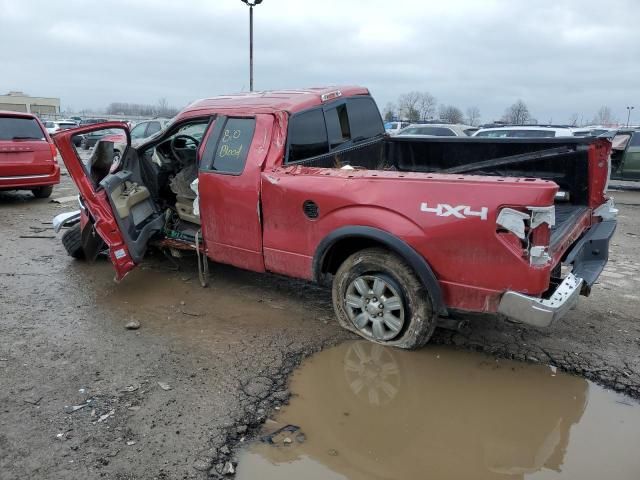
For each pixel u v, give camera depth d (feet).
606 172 15.02
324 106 15.79
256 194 14.07
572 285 11.14
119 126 16.38
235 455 8.95
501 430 9.78
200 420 9.84
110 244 15.10
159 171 18.02
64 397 10.51
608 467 8.82
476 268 10.99
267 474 8.52
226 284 17.13
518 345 12.98
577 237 13.62
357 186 12.26
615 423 10.04
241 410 10.19
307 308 15.26
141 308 15.16
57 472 8.40
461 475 8.57
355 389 11.05
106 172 16.93
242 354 12.45
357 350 12.69
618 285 17.71
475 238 10.81
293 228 13.55
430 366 11.99
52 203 32.96
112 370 11.60
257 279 17.62
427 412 10.29
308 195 13.00
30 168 31.68
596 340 13.28
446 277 11.40
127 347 12.71
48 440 9.18
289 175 13.51
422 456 9.04
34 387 10.85
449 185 11.06
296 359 12.26
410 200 11.49
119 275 15.44
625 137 42.32
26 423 9.64
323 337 13.38
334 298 13.44
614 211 15.08
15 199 34.32
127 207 16.01
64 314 14.66
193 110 16.24
